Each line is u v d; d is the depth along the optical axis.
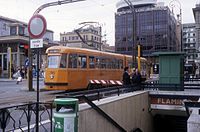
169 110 16.61
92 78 19.73
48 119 7.96
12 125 6.87
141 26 86.06
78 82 18.39
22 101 14.01
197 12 46.16
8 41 44.66
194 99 15.09
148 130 16.16
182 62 17.62
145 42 85.19
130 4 22.22
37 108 6.57
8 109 6.02
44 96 16.66
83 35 59.88
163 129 20.06
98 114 9.23
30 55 20.70
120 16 85.00
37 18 6.87
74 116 6.14
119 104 11.34
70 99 6.31
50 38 63.88
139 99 14.37
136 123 13.77
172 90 16.48
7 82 33.78
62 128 6.02
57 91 20.27
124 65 24.72
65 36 85.81
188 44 107.50
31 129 6.75
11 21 57.91
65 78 17.47
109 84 20.92
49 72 17.72
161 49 83.12
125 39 83.62
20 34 47.44
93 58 19.98
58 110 6.15
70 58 17.86
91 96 10.18
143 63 31.95
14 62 44.66
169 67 17.59
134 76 16.48
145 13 85.06
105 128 9.86
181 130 21.27
